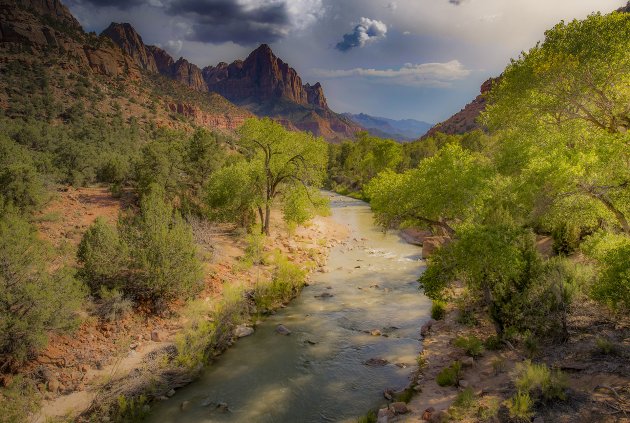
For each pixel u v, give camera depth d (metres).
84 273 15.36
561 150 13.91
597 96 16.45
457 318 16.22
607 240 14.62
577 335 11.42
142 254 15.39
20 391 10.38
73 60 151.12
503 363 11.05
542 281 12.63
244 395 11.66
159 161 31.42
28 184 23.61
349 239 35.31
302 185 28.86
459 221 18.41
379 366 13.33
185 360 12.68
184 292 16.55
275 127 27.91
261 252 24.42
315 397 11.52
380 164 82.25
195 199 33.22
